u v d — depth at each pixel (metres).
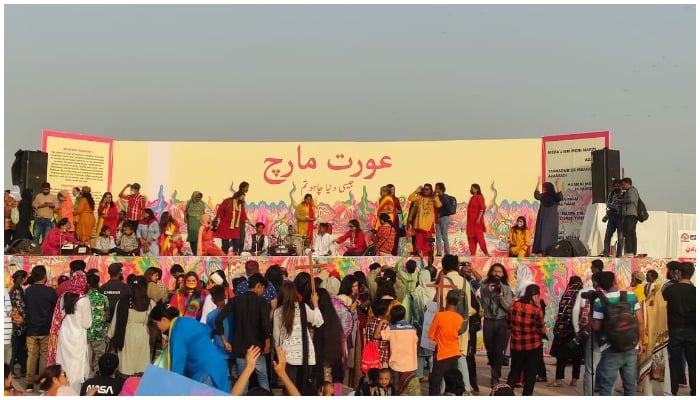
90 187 22.38
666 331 11.78
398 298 12.41
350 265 16.25
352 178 22.95
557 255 17.59
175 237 20.22
